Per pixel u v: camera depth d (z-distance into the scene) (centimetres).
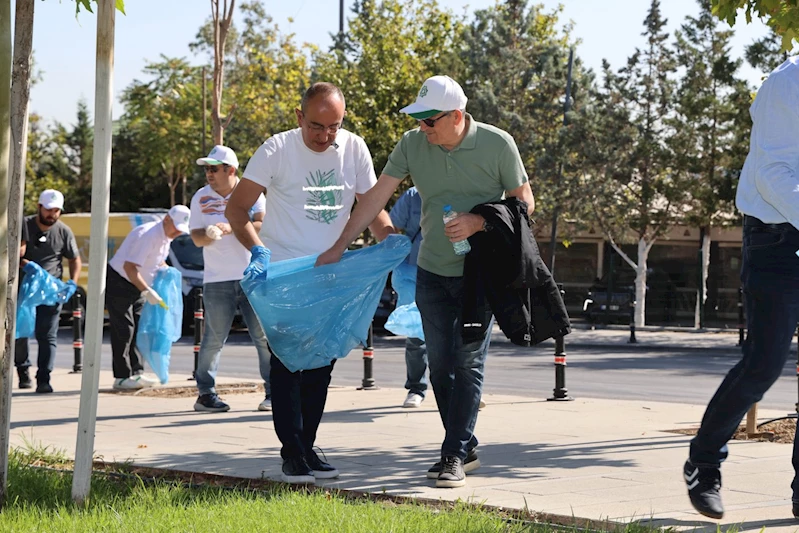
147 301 1302
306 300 668
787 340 527
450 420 665
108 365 2006
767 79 531
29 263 1308
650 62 3619
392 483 665
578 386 1602
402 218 1112
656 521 545
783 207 504
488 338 669
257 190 695
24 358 1373
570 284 3975
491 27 4050
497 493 627
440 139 643
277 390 673
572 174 3619
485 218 628
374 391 1348
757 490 642
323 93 682
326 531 490
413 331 1105
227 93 5625
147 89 6069
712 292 3319
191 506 555
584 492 632
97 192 580
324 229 712
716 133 3475
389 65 3747
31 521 532
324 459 710
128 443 858
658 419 1046
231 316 1090
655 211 3547
